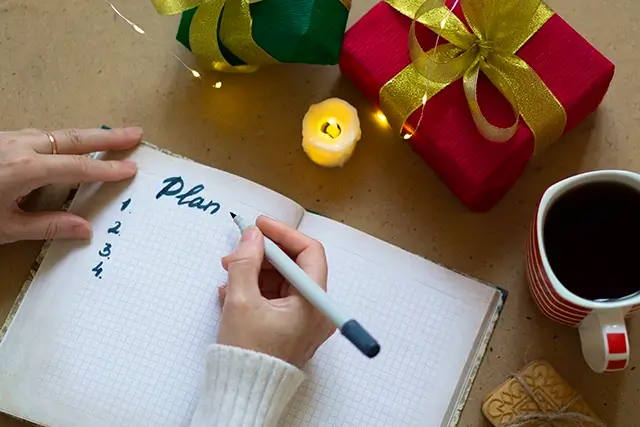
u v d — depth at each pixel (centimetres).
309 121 64
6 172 60
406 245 65
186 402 60
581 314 57
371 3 69
